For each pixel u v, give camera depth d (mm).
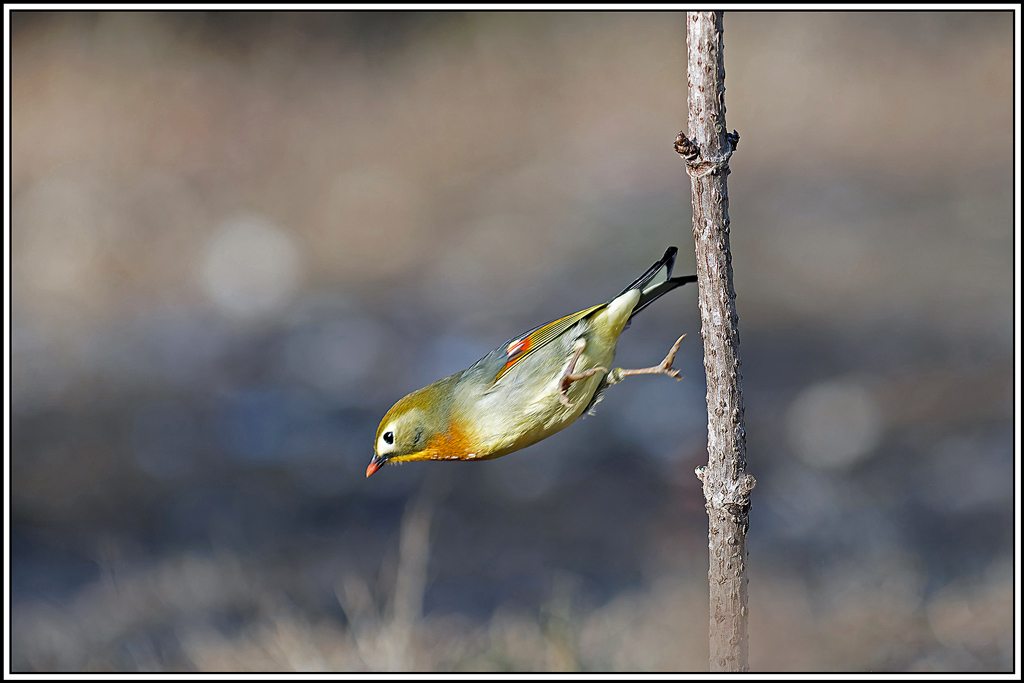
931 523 9258
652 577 8875
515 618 8023
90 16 26250
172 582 9180
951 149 19453
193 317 16406
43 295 17438
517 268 16984
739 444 4199
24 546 10242
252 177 22406
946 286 14398
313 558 9805
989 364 12164
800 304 14727
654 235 17047
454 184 21453
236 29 27016
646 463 11250
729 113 23188
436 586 9203
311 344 15039
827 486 10188
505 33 26922
